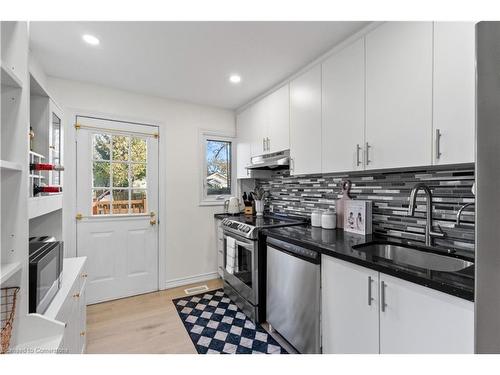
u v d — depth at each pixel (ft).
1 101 3.15
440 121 4.03
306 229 6.97
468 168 4.60
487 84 2.26
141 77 7.81
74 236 8.13
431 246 4.90
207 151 10.78
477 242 2.36
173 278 9.82
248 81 8.08
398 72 4.63
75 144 8.13
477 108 2.33
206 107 10.57
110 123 8.66
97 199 8.55
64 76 7.72
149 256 9.38
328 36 5.67
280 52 6.34
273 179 10.53
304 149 7.06
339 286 4.66
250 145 9.90
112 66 7.06
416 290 3.49
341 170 5.87
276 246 6.37
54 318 3.62
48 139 5.50
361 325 4.24
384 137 4.91
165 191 9.67
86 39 5.72
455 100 3.84
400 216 5.80
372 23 5.11
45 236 5.86
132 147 9.12
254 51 6.29
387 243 5.43
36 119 5.41
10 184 3.14
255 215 10.37
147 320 7.39
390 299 3.81
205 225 10.53
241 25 5.27
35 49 6.12
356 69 5.48
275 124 8.35
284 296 6.05
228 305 8.32
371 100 5.15
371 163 5.17
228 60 6.74
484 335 2.34
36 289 3.50
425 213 5.31
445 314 3.18
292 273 5.77
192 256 10.24
